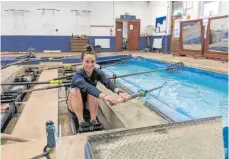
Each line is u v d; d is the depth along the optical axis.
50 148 1.49
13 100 2.92
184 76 6.14
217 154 0.87
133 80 5.54
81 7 11.62
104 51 12.41
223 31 6.39
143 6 12.75
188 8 9.18
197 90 4.59
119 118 2.27
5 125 2.58
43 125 2.21
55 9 11.32
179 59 7.53
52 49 11.73
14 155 1.55
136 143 0.81
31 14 11.12
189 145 0.85
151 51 12.38
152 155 0.80
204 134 0.91
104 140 0.80
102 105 3.08
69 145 1.57
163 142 0.84
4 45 11.12
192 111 3.26
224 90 4.70
